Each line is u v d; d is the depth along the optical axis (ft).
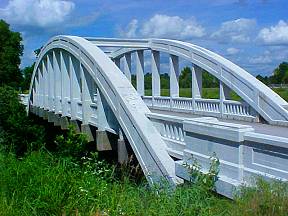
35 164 28.60
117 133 54.29
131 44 86.58
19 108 89.10
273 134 44.19
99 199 23.03
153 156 38.81
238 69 62.75
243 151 28.07
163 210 20.86
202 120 32.65
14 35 264.52
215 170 28.50
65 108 82.28
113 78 51.72
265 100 56.24
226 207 22.66
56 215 22.57
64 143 47.24
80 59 65.41
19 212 22.22
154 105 90.12
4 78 258.37
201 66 70.64
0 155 31.65
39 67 111.24
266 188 21.38
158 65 90.12
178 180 33.35
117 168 43.83
